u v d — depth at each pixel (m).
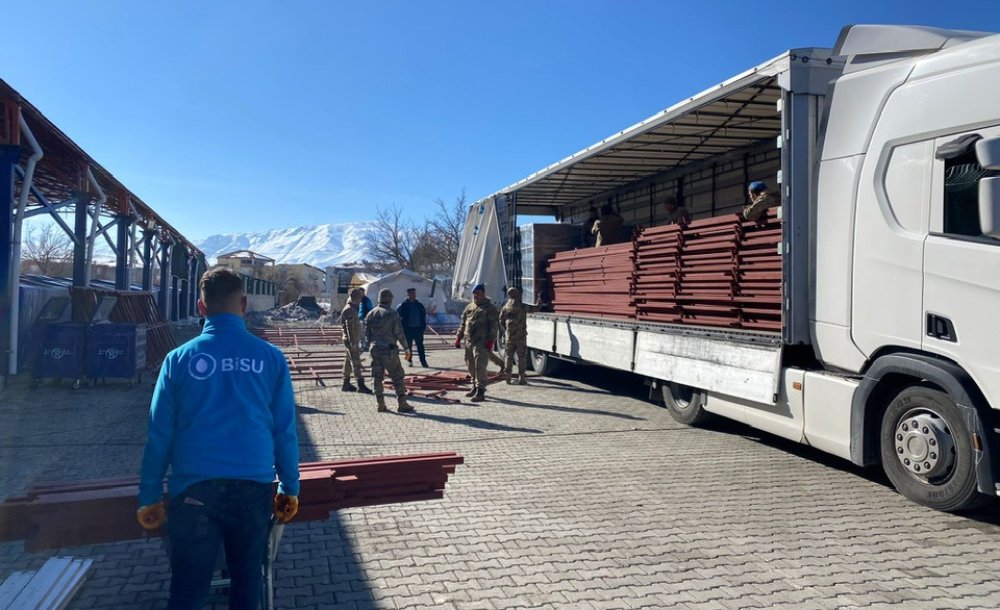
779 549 4.69
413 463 4.20
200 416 2.77
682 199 11.95
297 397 11.12
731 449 7.54
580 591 4.04
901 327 5.43
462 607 3.83
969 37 5.67
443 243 52.12
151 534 3.56
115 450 7.30
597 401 10.78
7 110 10.77
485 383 10.83
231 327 2.98
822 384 6.11
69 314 13.40
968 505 5.09
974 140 4.93
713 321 7.91
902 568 4.38
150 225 23.34
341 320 11.80
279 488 3.08
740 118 8.80
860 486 6.17
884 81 5.77
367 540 4.80
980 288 4.87
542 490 6.00
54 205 14.07
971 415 4.89
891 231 5.52
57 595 3.73
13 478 6.25
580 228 13.20
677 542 4.81
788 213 6.37
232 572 2.83
